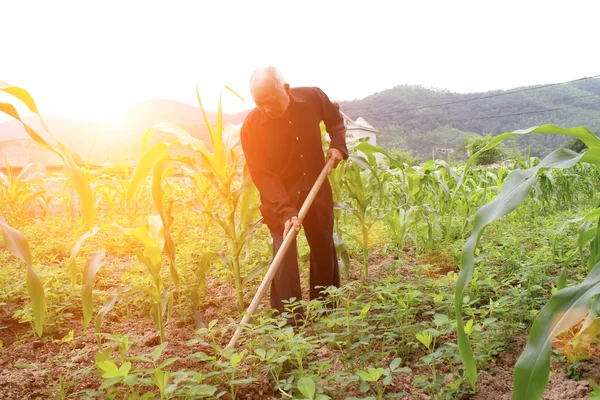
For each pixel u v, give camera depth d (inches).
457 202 247.6
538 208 329.7
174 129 127.5
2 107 65.4
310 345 77.7
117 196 341.4
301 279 164.9
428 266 140.2
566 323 50.7
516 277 124.6
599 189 413.1
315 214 122.0
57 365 95.4
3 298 134.8
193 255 196.7
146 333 117.4
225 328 83.8
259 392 82.5
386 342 94.7
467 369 60.9
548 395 76.2
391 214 201.5
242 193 132.3
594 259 83.1
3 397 81.8
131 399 68.3
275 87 109.5
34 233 266.7
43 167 633.6
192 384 76.5
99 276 172.1
